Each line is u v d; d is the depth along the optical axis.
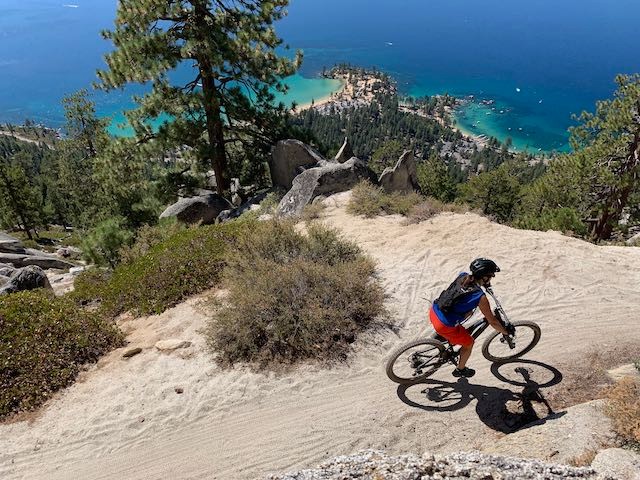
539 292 8.74
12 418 7.24
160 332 9.15
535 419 6.00
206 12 21.97
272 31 22.67
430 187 40.72
